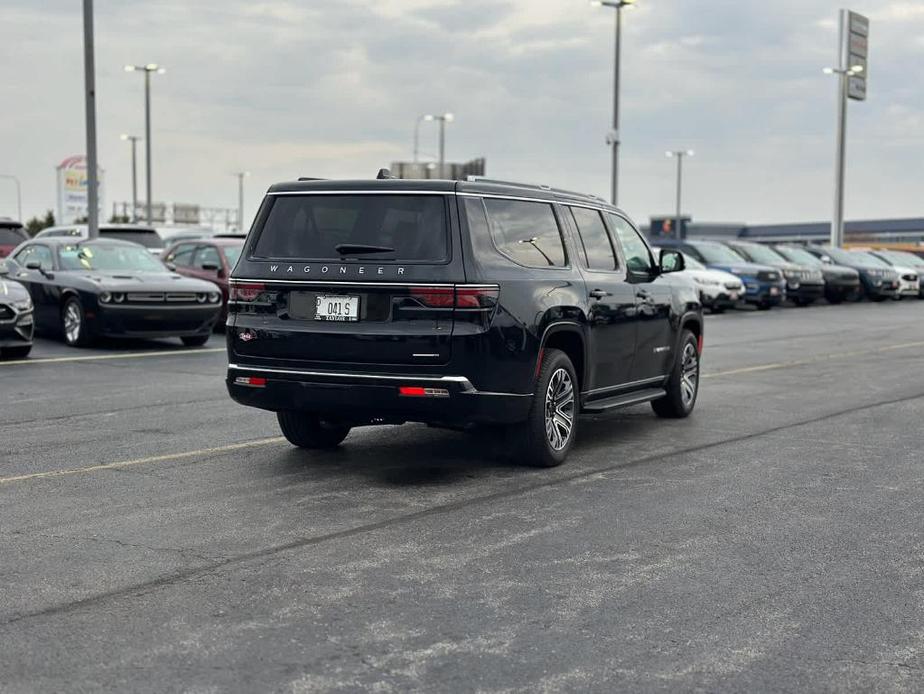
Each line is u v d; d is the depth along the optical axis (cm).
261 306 737
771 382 1284
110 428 922
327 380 711
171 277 1639
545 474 748
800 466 782
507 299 712
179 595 486
